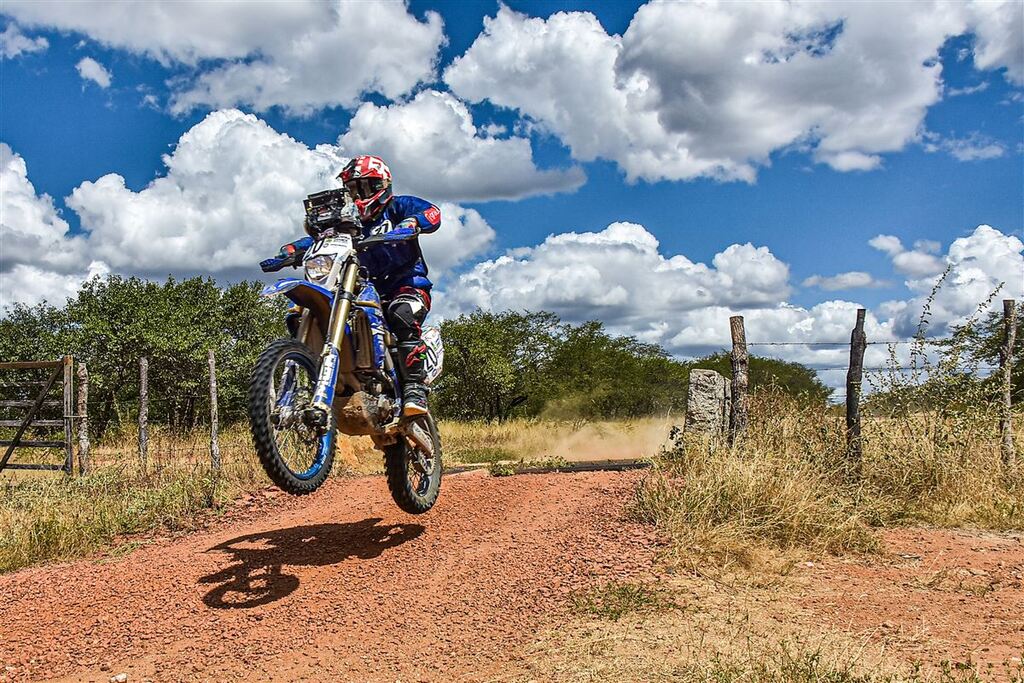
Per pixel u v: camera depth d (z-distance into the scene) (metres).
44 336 25.59
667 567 6.22
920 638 5.03
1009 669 4.48
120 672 4.79
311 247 5.64
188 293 28.08
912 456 9.20
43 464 12.46
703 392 9.19
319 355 5.54
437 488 7.50
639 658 4.64
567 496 8.05
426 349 6.49
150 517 8.75
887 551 7.19
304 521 7.98
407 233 5.79
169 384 25.36
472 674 4.58
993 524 8.23
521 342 30.75
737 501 7.34
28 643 5.24
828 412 9.70
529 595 5.69
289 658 4.89
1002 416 9.64
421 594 5.79
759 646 4.81
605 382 30.20
